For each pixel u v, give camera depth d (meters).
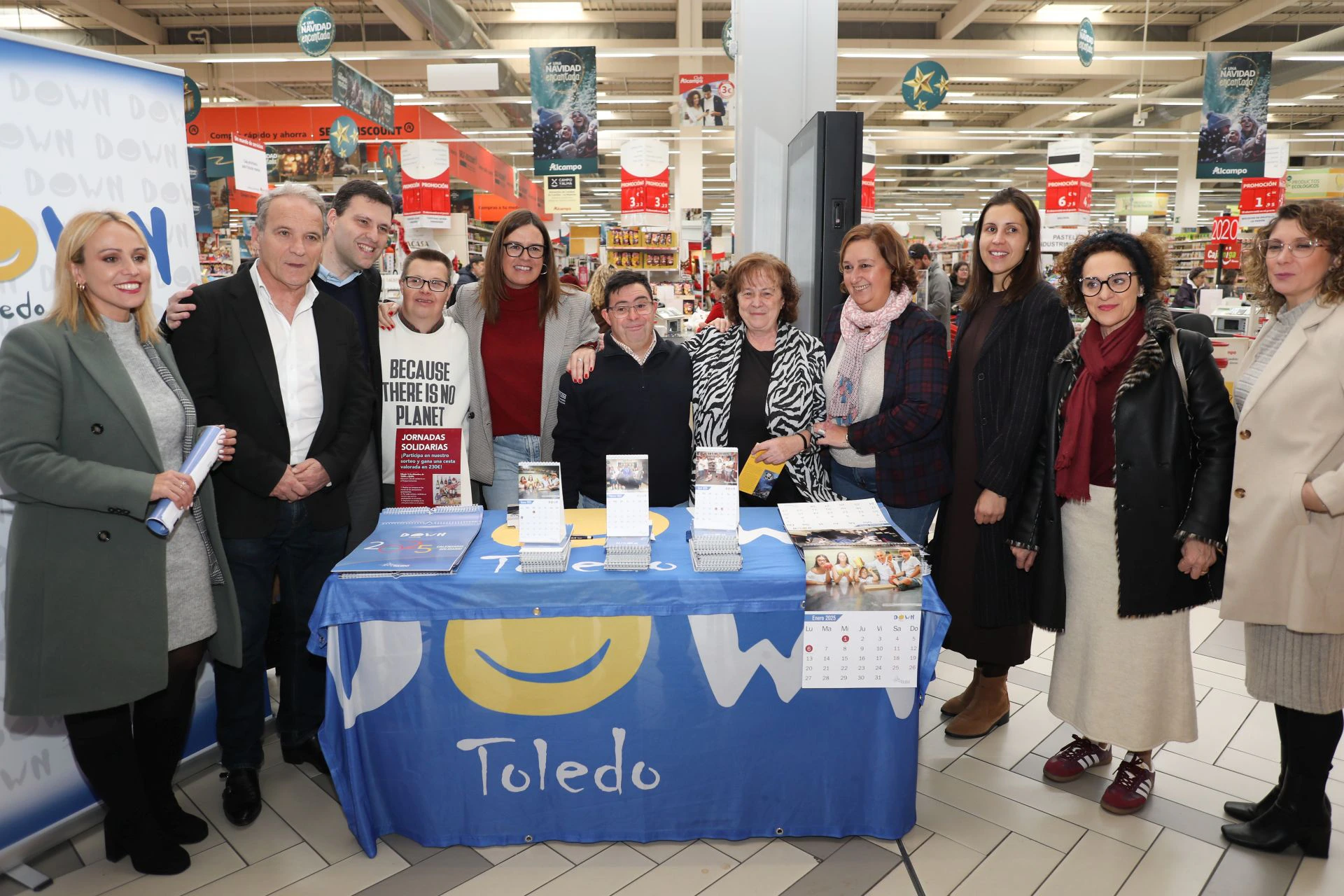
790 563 2.10
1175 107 14.48
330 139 12.02
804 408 2.57
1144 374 2.14
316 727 2.64
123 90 2.38
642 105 17.14
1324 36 10.88
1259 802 2.38
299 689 2.61
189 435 2.12
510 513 2.42
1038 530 2.42
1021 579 2.57
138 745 2.18
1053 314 2.47
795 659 2.09
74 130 2.26
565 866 2.12
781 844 2.21
